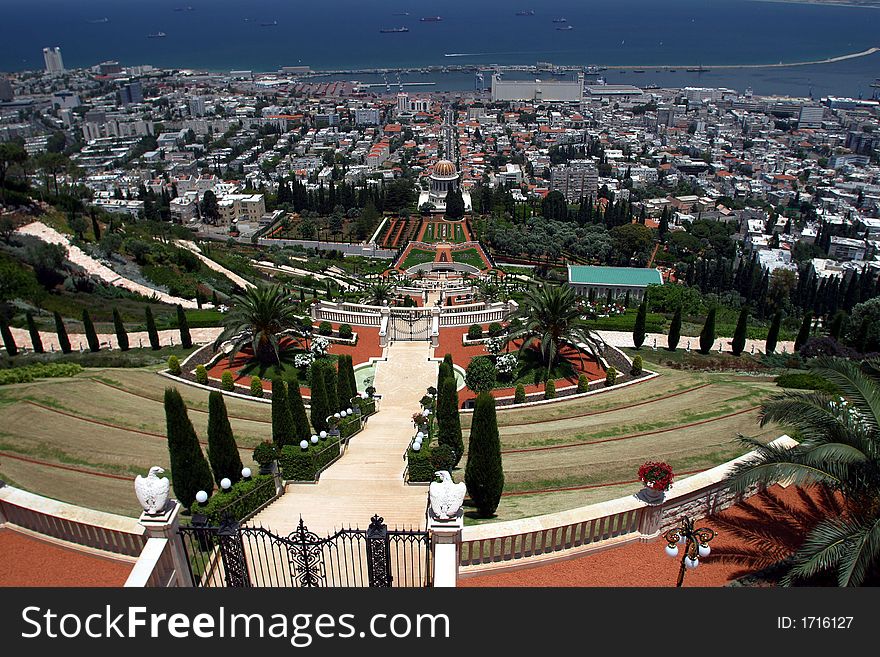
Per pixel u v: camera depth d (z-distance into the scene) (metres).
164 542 19.39
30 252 84.88
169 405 25.03
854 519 19.16
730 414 39.09
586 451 34.22
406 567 20.97
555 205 176.62
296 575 21.12
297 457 31.17
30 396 42.69
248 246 158.62
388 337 64.38
